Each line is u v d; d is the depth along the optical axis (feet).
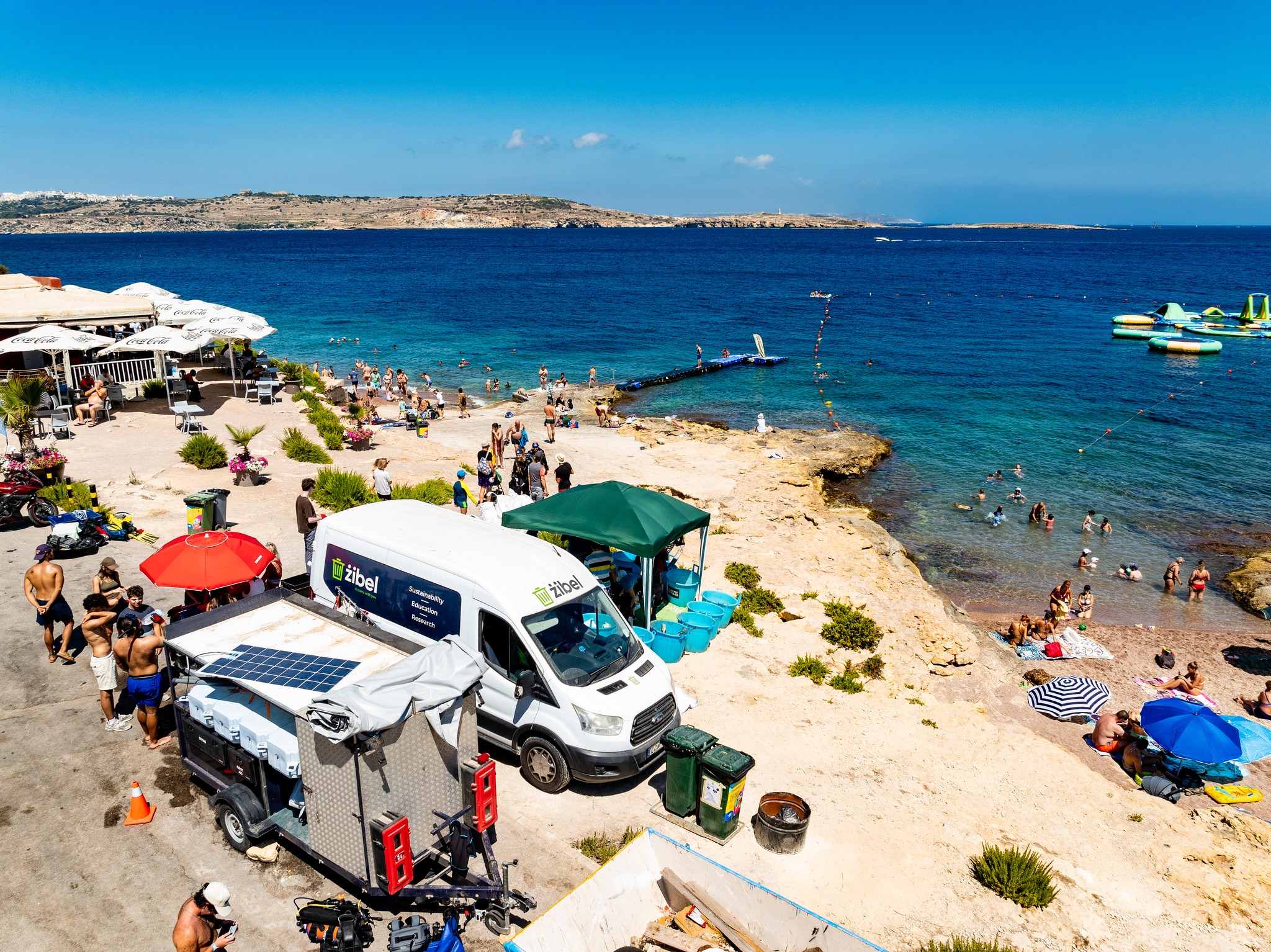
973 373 174.91
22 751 29.91
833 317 267.80
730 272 464.24
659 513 44.52
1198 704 41.78
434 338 203.92
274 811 25.41
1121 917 28.30
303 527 48.83
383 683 22.20
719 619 47.83
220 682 25.77
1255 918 29.01
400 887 22.24
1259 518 91.91
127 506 56.08
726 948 22.93
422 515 37.17
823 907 26.66
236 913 23.25
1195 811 36.91
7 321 80.02
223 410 89.56
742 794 29.71
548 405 97.09
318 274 411.54
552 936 21.25
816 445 109.40
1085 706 45.32
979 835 31.94
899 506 93.25
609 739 29.55
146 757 30.22
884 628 52.31
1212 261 629.51
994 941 25.99
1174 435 126.41
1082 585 74.18
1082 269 524.93
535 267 484.33
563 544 57.11
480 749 34.09
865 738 38.40
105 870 24.52
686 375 164.86
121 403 87.45
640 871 24.07
